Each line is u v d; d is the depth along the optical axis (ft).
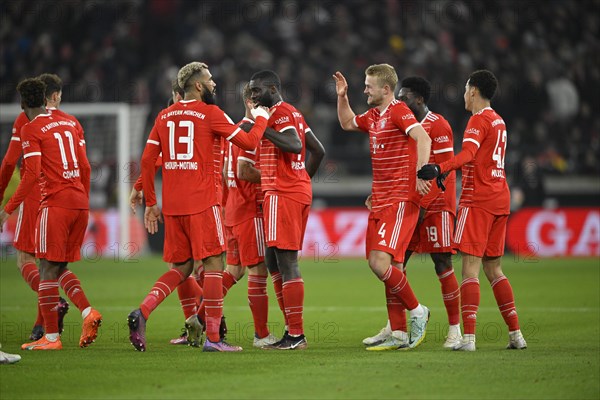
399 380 65.00
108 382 64.54
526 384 63.62
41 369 69.51
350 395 60.13
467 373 67.72
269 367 70.49
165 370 69.15
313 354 78.18
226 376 66.74
